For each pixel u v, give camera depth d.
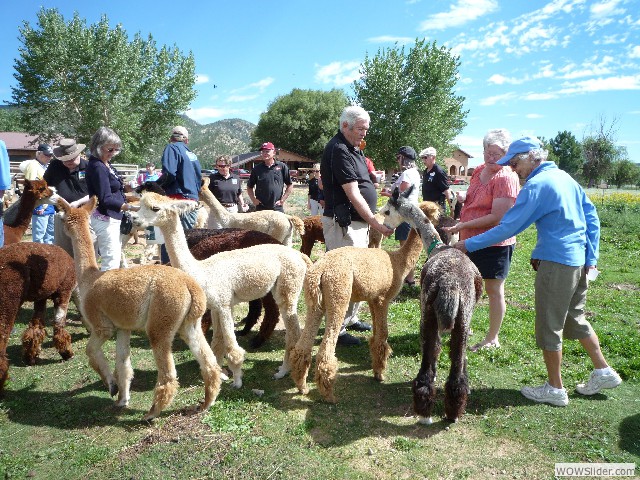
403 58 37.38
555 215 3.84
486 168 4.88
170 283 3.66
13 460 3.30
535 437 3.59
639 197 26.00
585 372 4.66
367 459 3.32
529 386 4.32
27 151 46.12
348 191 4.75
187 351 5.25
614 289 8.23
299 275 4.59
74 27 34.75
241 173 34.12
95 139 5.05
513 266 10.17
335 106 62.97
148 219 4.04
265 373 4.73
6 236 5.40
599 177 52.34
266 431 3.64
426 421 3.74
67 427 3.77
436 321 3.66
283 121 62.31
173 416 3.88
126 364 4.02
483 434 3.64
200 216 8.02
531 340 5.61
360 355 5.21
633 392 4.33
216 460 3.27
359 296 4.21
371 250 4.39
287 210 19.38
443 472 3.19
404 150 7.53
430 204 5.23
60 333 4.90
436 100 37.12
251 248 4.56
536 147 4.05
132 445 3.48
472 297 3.70
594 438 3.56
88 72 35.22
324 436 3.60
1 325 4.17
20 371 4.73
